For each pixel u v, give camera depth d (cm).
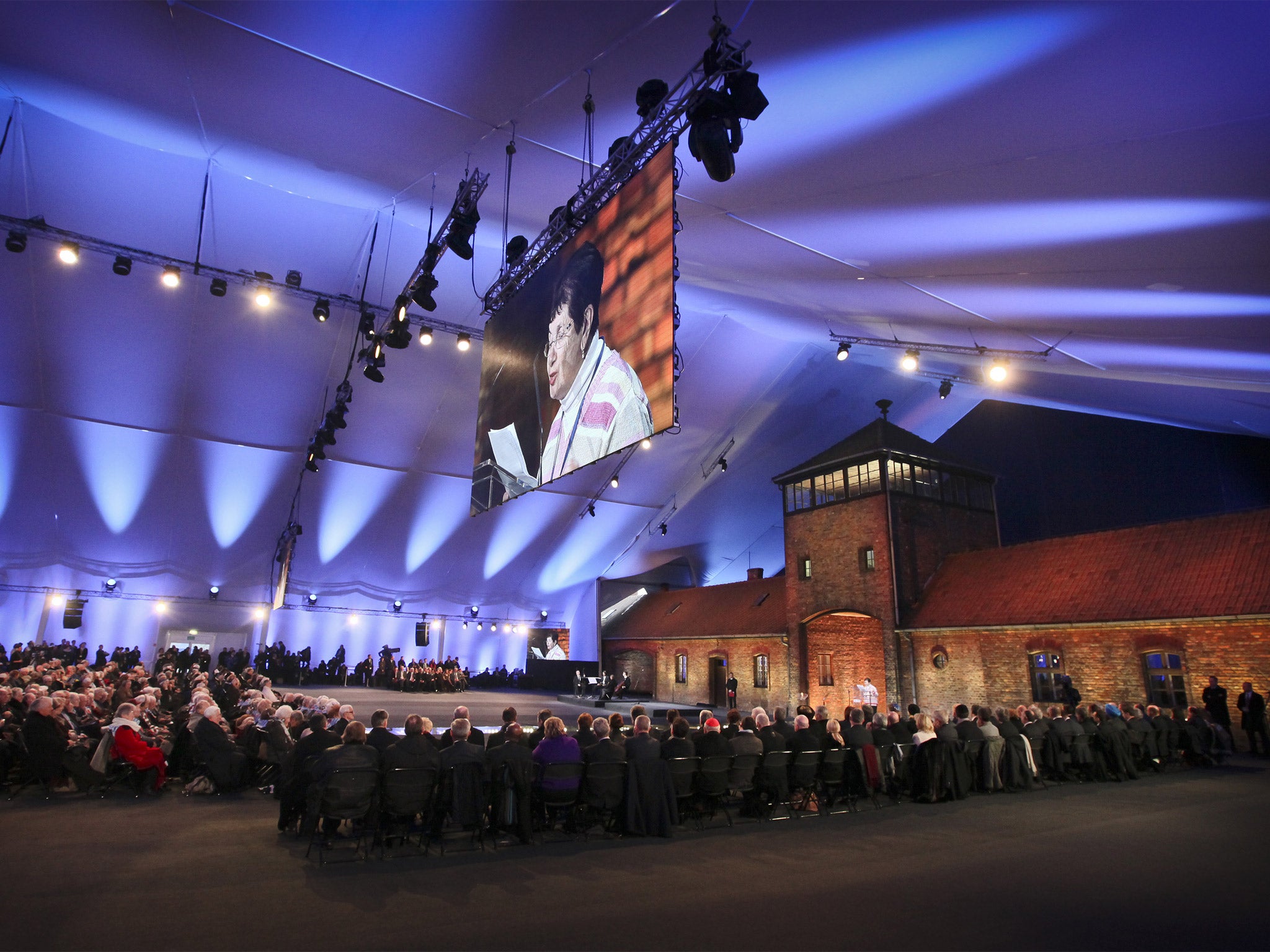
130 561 2667
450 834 747
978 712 1091
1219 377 1300
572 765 736
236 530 2670
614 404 783
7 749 906
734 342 2481
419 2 544
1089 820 847
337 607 3067
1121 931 479
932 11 404
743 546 3553
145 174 1603
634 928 471
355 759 647
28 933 446
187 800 900
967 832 782
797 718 914
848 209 782
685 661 3056
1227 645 1508
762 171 732
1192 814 882
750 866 631
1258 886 584
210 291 1867
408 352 2231
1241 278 731
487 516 2948
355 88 723
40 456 2269
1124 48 398
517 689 3528
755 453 2992
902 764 988
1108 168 548
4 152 1473
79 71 859
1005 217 694
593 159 862
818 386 2773
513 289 1145
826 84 532
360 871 605
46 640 2617
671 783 768
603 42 582
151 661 2777
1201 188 548
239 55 693
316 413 2352
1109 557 1861
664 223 720
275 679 2928
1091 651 1719
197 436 2331
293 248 1816
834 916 500
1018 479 3488
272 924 471
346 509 2709
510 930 464
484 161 906
